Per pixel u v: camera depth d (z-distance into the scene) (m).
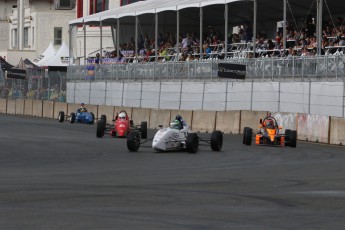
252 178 41.66
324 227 25.25
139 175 42.78
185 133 63.00
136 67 115.88
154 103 110.81
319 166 50.25
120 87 119.81
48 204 29.84
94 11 170.00
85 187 36.09
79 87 132.50
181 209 28.94
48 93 144.12
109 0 164.88
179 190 35.25
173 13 134.38
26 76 150.00
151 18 139.12
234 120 90.75
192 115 97.31
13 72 148.75
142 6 130.88
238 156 57.94
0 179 39.94
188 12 131.12
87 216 26.88
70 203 30.20
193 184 38.06
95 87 127.31
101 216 26.94
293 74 86.06
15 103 150.50
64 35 199.62
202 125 95.50
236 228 24.84
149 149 63.56
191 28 140.25
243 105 93.75
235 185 37.81
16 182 38.31
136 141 61.00
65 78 140.62
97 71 127.00
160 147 59.75
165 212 28.11
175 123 62.81
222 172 45.25
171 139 60.81
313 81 83.12
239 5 114.56
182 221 26.09
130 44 142.00
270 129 70.50
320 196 33.56
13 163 50.66
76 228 24.34
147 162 51.88
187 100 103.81
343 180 41.06
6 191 34.12
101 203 30.30
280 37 106.25
